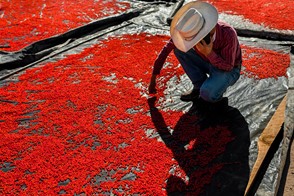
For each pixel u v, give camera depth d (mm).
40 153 3320
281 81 4434
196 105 3982
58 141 3482
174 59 5102
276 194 2820
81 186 2918
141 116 3826
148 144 3395
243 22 6500
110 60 5176
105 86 4453
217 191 2814
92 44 5820
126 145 3404
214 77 3623
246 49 5383
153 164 3131
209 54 3199
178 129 3592
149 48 5574
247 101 4051
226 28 3266
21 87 4512
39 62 5254
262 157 3051
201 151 3270
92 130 3617
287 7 7223
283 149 3168
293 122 3490
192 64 3842
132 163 3154
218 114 3809
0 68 5160
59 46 5836
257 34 5961
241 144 3340
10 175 3062
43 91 4391
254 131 3512
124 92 4305
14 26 6566
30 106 4094
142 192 2838
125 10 7453
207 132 3518
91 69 4918
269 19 6590
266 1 7668
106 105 4055
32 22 6746
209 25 3100
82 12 7332
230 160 3146
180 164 3121
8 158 3275
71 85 4504
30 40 5980
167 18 6684
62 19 6914
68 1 8039
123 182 2943
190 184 2891
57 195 2842
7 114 3949
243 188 2822
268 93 4191
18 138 3543
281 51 5344
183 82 4516
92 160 3207
